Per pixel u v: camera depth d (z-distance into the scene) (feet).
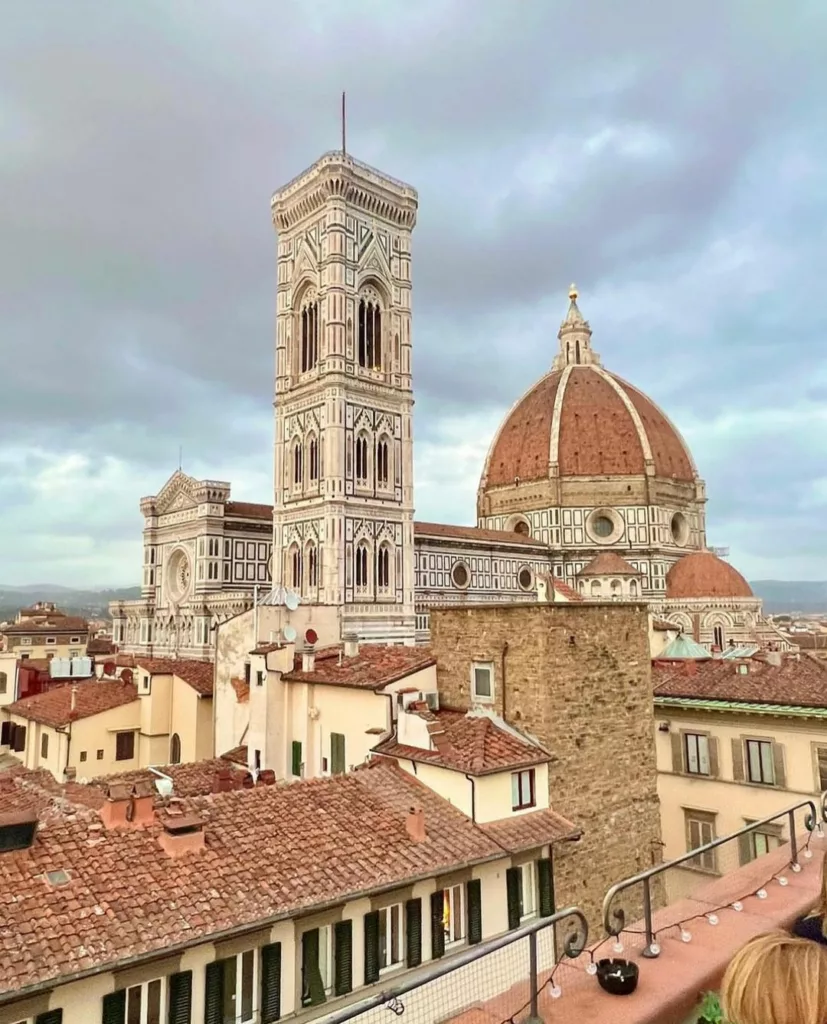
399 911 79.71
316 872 76.07
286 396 412.36
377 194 411.13
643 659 115.65
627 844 108.68
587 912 100.89
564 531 593.83
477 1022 32.19
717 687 144.97
